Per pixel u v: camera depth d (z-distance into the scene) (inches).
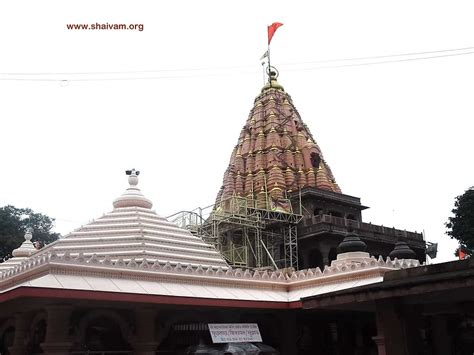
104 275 826.2
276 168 2367.1
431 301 507.8
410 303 510.3
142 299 780.0
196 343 909.8
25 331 858.8
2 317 974.4
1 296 738.2
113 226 1093.1
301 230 2217.0
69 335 758.5
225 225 2073.1
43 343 735.7
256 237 2078.0
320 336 1077.1
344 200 2453.2
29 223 2819.9
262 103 2684.5
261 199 2261.3
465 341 802.2
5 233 2466.8
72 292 716.7
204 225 2014.0
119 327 861.2
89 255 944.9
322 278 1039.6
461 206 2390.5
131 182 1244.5
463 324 807.7
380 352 514.6
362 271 979.3
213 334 799.1
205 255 1135.0
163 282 889.5
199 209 2065.7
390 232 2447.1
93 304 786.2
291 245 2190.0
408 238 2532.0
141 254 1004.6
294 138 2571.4
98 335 839.7
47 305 753.6
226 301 887.1
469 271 400.8
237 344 818.8
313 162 2500.0
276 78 2834.6
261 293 1016.9
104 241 1036.5
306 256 2229.3
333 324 1099.3
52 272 775.7
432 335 796.6
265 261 2124.8
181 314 894.4
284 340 1003.9
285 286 1093.1
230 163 2581.2
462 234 2362.2
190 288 904.3
